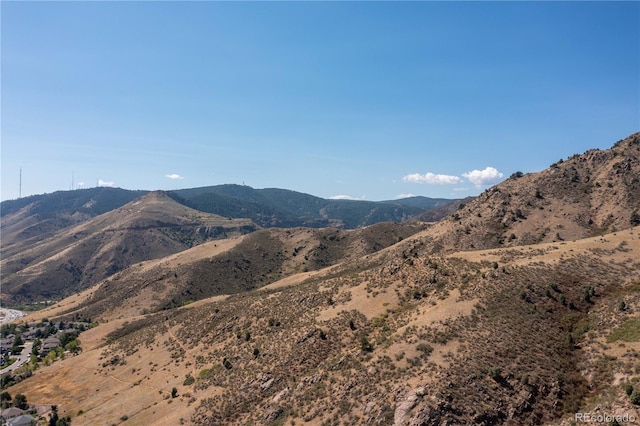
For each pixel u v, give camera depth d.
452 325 64.50
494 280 74.50
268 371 74.75
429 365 57.09
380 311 80.62
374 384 57.78
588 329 61.28
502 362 55.38
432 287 82.12
